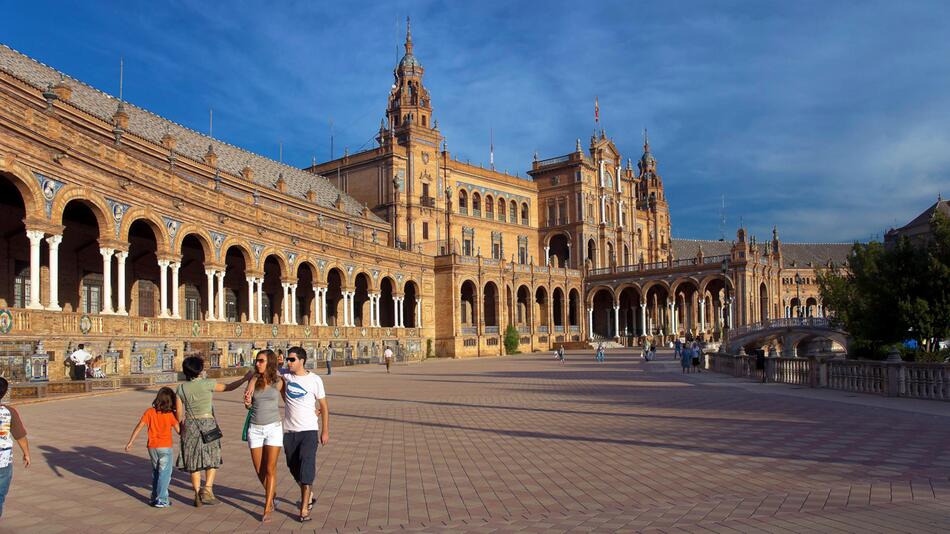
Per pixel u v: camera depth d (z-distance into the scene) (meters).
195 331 40.34
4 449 8.66
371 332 65.81
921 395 23.38
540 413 22.09
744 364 37.81
